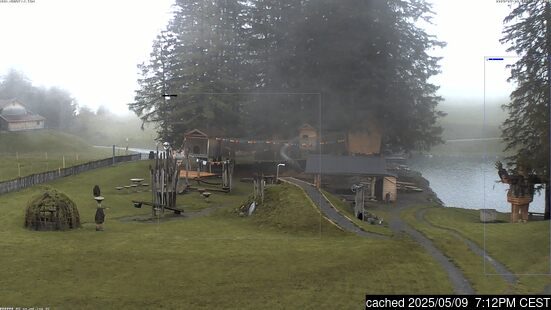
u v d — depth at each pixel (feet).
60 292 56.80
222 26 200.34
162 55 215.10
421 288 59.41
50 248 73.77
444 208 141.79
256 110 188.75
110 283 60.13
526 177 118.32
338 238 85.51
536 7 125.59
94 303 53.98
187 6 199.52
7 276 61.26
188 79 188.96
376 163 145.18
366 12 173.58
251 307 53.88
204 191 143.13
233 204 123.54
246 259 70.38
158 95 207.92
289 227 93.71
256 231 92.68
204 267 66.54
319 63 180.14
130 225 97.45
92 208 113.29
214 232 90.74
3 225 89.04
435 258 72.28
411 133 185.37
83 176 160.04
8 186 123.85
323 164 142.61
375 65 175.73
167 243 79.36
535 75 123.13
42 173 142.31
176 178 126.11
